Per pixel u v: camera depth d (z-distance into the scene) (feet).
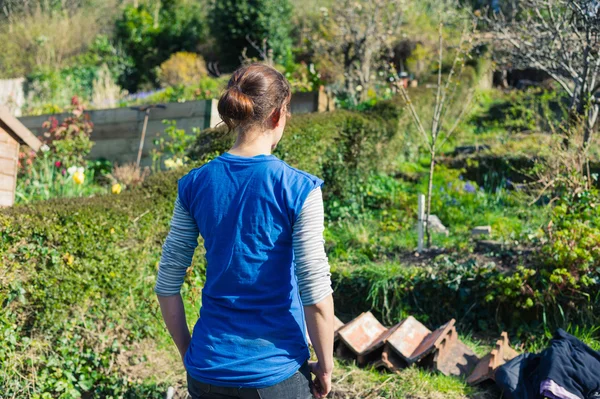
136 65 71.97
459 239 19.33
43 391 11.53
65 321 12.00
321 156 22.65
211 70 63.57
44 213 11.89
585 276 14.39
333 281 16.90
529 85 47.98
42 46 71.82
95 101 48.32
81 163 25.85
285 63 58.54
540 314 14.97
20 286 11.32
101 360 12.37
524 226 21.48
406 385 11.96
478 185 28.40
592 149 27.04
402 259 17.97
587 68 19.38
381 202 24.73
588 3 18.44
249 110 5.87
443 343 13.00
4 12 80.02
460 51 21.20
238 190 5.76
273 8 61.62
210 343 5.68
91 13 82.89
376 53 41.24
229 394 5.61
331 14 44.16
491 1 38.06
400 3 40.65
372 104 33.24
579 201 16.85
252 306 5.65
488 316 15.49
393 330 13.44
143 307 13.51
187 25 71.56
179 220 6.18
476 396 11.75
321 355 5.69
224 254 5.72
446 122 37.60
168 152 26.55
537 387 11.14
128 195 14.11
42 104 53.67
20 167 21.68
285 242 5.71
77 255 12.21
